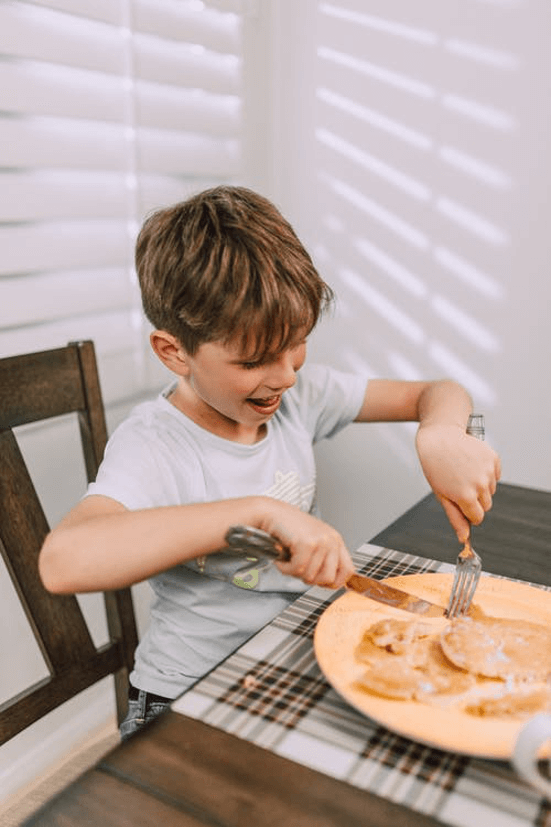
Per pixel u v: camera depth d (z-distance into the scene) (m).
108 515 0.68
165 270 0.75
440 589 0.71
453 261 1.54
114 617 1.03
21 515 0.90
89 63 1.17
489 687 0.56
